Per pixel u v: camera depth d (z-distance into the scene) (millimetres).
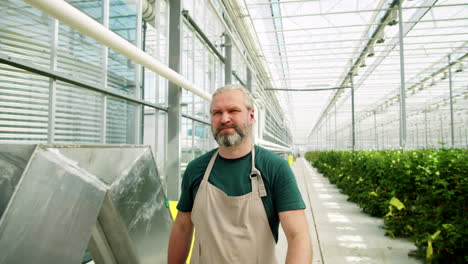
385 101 22781
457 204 3174
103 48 3244
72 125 2842
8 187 853
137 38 3926
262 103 14203
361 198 6590
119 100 3582
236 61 9906
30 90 2412
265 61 12195
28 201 814
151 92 4320
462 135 22828
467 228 2992
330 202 7414
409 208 4398
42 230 829
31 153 867
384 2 7895
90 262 2832
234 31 7965
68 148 964
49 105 2578
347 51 12203
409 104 23328
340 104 24172
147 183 1336
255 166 1314
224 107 1317
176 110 4676
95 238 1127
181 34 4820
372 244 4207
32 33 2414
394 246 4109
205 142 6922
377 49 11812
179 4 4789
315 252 3934
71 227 897
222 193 1297
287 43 11055
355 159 8047
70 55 2801
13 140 2277
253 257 1229
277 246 4168
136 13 3922
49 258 834
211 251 1269
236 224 1264
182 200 1483
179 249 1491
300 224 1218
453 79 16078
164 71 3449
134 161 1264
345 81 16359
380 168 5789
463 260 3000
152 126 4344
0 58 2129
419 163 4234
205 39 6508
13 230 771
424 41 11133
